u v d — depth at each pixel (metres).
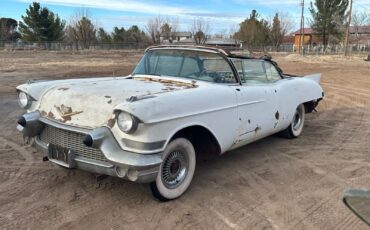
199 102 4.51
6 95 11.51
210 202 4.52
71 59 29.55
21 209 4.23
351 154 6.48
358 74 21.67
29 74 17.33
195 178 5.21
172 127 4.16
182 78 5.31
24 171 5.29
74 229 3.87
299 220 4.15
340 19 63.38
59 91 4.67
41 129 4.63
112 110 4.11
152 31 60.38
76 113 4.29
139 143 3.92
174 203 4.46
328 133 7.86
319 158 6.22
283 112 6.38
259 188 4.96
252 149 6.61
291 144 6.96
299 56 41.78
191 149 4.63
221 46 5.68
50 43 53.97
